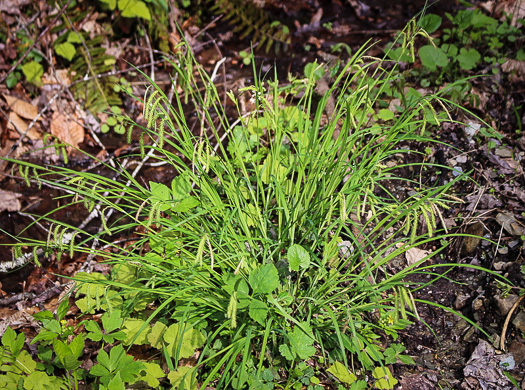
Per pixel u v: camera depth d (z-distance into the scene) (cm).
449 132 72
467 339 52
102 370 44
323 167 54
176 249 50
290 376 47
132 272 54
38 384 44
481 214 61
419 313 55
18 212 74
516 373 48
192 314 48
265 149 66
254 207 57
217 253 50
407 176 69
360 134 56
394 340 53
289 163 59
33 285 62
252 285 45
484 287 55
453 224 62
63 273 64
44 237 70
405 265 60
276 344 49
